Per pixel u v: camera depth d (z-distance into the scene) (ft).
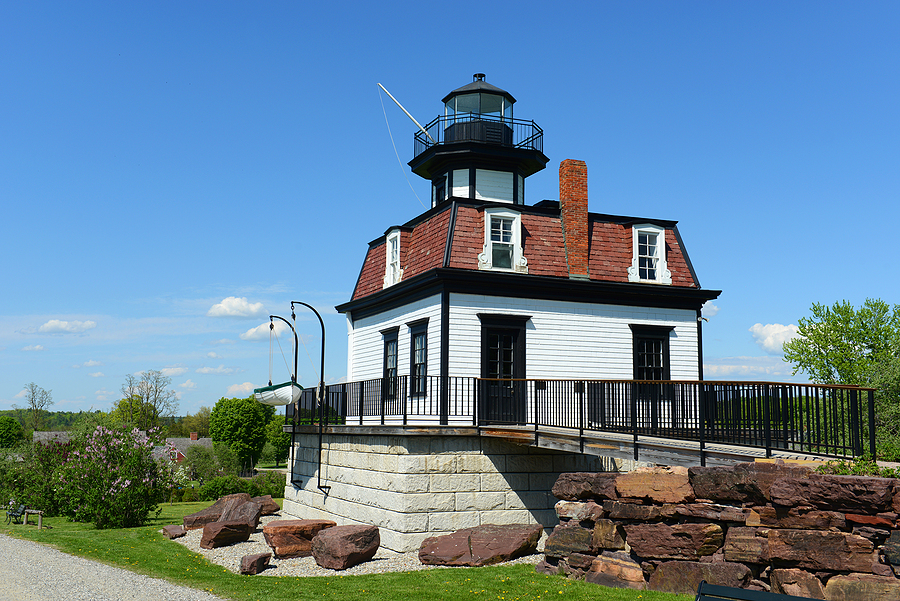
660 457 43.04
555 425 53.83
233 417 276.82
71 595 39.27
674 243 76.95
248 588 41.83
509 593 38.91
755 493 35.35
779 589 33.27
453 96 90.89
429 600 37.93
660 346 74.23
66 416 356.38
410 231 78.69
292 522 55.06
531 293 69.10
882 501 31.32
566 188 72.69
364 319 85.76
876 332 120.67
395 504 55.01
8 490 98.78
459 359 65.41
